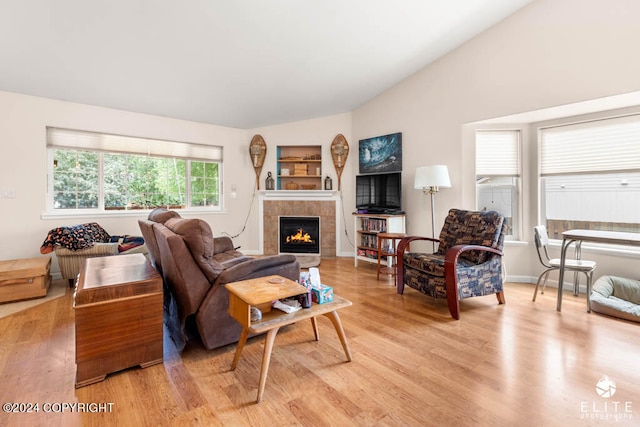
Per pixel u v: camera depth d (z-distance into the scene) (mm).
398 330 2383
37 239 3584
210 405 1521
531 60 3209
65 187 3844
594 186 3328
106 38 2705
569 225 3492
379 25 3062
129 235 4219
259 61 3361
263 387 1560
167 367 1860
